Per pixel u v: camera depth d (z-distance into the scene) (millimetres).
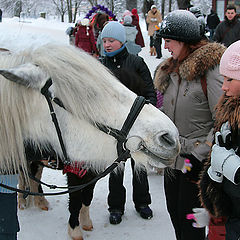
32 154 1983
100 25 7438
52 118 1815
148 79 3045
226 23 8250
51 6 28094
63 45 1938
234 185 1778
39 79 1768
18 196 3625
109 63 2990
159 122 1883
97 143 1885
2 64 1880
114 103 1852
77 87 1795
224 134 1830
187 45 2348
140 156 1972
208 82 2232
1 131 1873
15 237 2193
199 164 2342
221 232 2098
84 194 3143
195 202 2393
